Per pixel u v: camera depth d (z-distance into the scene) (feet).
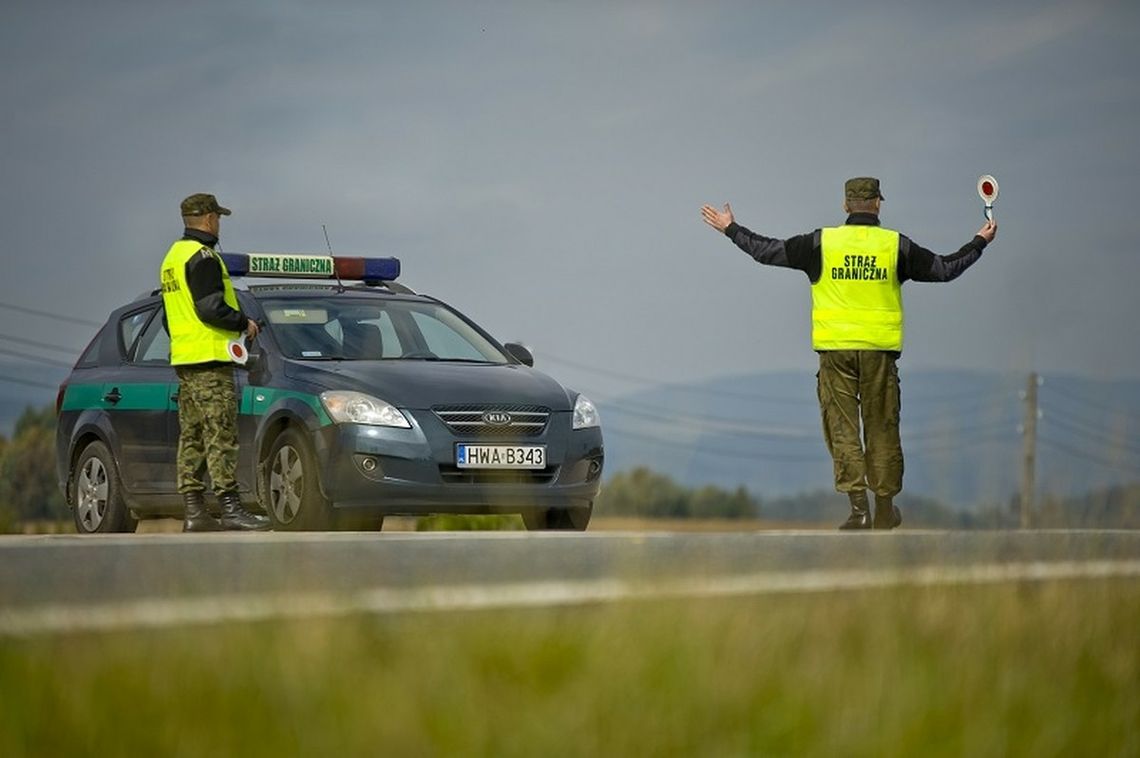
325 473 133.59
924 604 71.67
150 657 54.90
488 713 52.03
